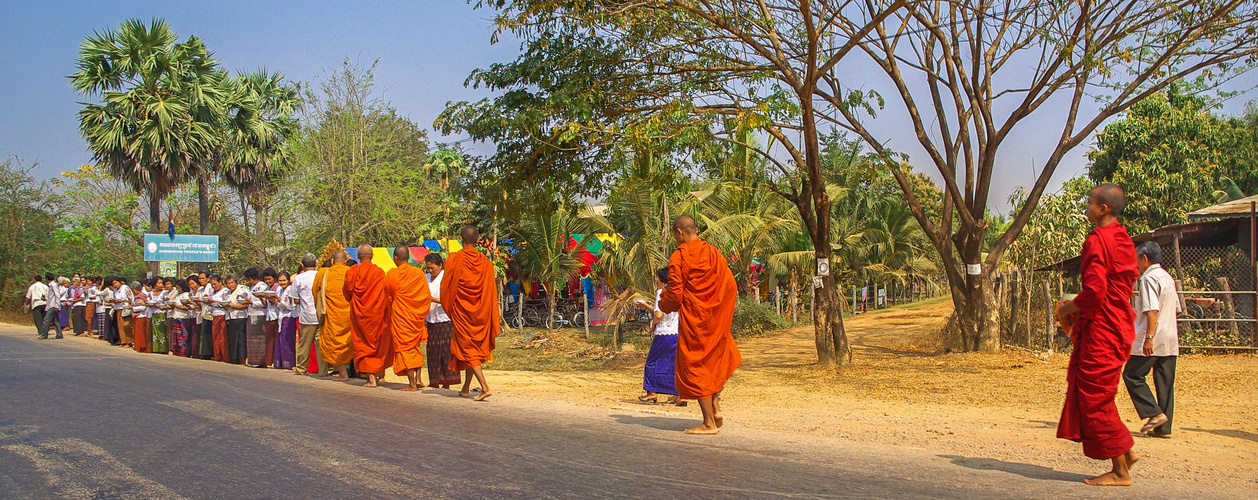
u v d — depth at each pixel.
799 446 5.75
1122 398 8.45
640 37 11.52
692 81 11.69
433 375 9.14
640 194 18.77
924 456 5.43
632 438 5.97
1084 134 12.55
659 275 8.38
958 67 13.23
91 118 23.33
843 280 28.36
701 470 4.85
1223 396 8.45
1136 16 11.70
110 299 17.12
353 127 24.06
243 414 6.75
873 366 12.23
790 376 11.34
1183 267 15.48
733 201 12.46
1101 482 4.54
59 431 5.87
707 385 6.11
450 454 5.19
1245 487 4.57
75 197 33.12
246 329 12.05
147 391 8.21
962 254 13.51
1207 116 23.97
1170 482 4.66
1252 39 11.55
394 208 24.06
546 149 11.74
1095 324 4.41
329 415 6.79
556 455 5.23
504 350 18.50
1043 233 14.55
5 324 26.81
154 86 23.92
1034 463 5.22
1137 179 22.70
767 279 27.72
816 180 11.81
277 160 26.39
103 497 4.07
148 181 23.72
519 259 22.88
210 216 31.44
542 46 11.71
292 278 11.95
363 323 9.19
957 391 9.38
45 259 29.03
